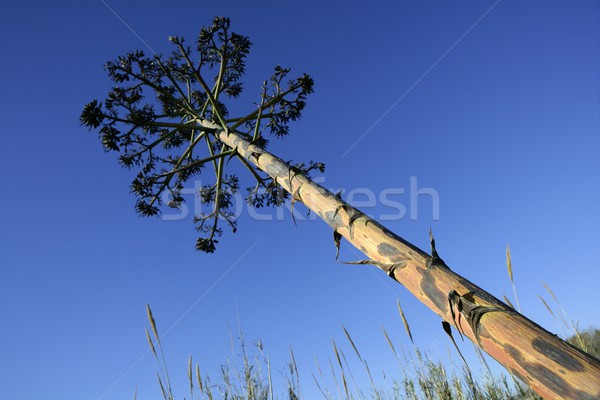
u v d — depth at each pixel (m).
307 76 7.30
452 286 2.54
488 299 2.38
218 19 6.86
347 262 3.20
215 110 6.75
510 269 3.38
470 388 4.11
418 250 2.94
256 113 7.21
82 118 6.11
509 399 3.89
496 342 2.19
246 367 4.08
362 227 3.42
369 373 4.59
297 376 4.12
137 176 6.75
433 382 4.33
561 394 1.88
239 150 6.17
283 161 5.17
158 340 3.72
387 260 3.04
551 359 1.96
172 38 6.80
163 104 7.91
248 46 7.12
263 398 3.97
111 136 6.36
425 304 2.74
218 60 7.34
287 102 7.36
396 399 4.51
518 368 2.08
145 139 6.89
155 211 7.07
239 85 8.03
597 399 1.75
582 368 1.85
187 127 6.91
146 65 6.97
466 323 2.40
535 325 2.15
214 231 7.74
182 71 7.19
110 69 6.68
